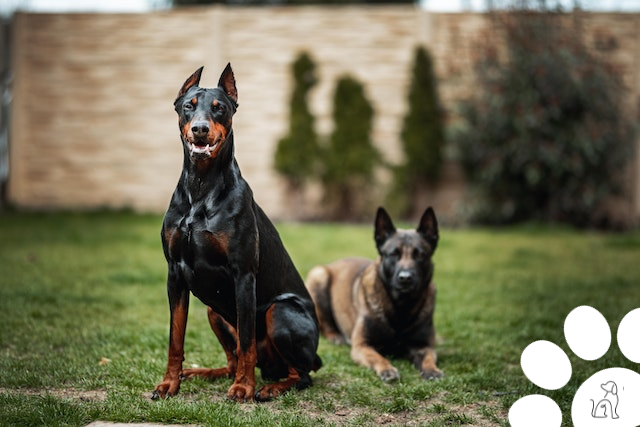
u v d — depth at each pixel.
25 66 13.34
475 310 6.53
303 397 4.06
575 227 12.85
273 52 13.27
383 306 5.09
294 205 13.25
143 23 13.32
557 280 7.80
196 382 4.23
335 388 4.27
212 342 5.32
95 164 13.47
